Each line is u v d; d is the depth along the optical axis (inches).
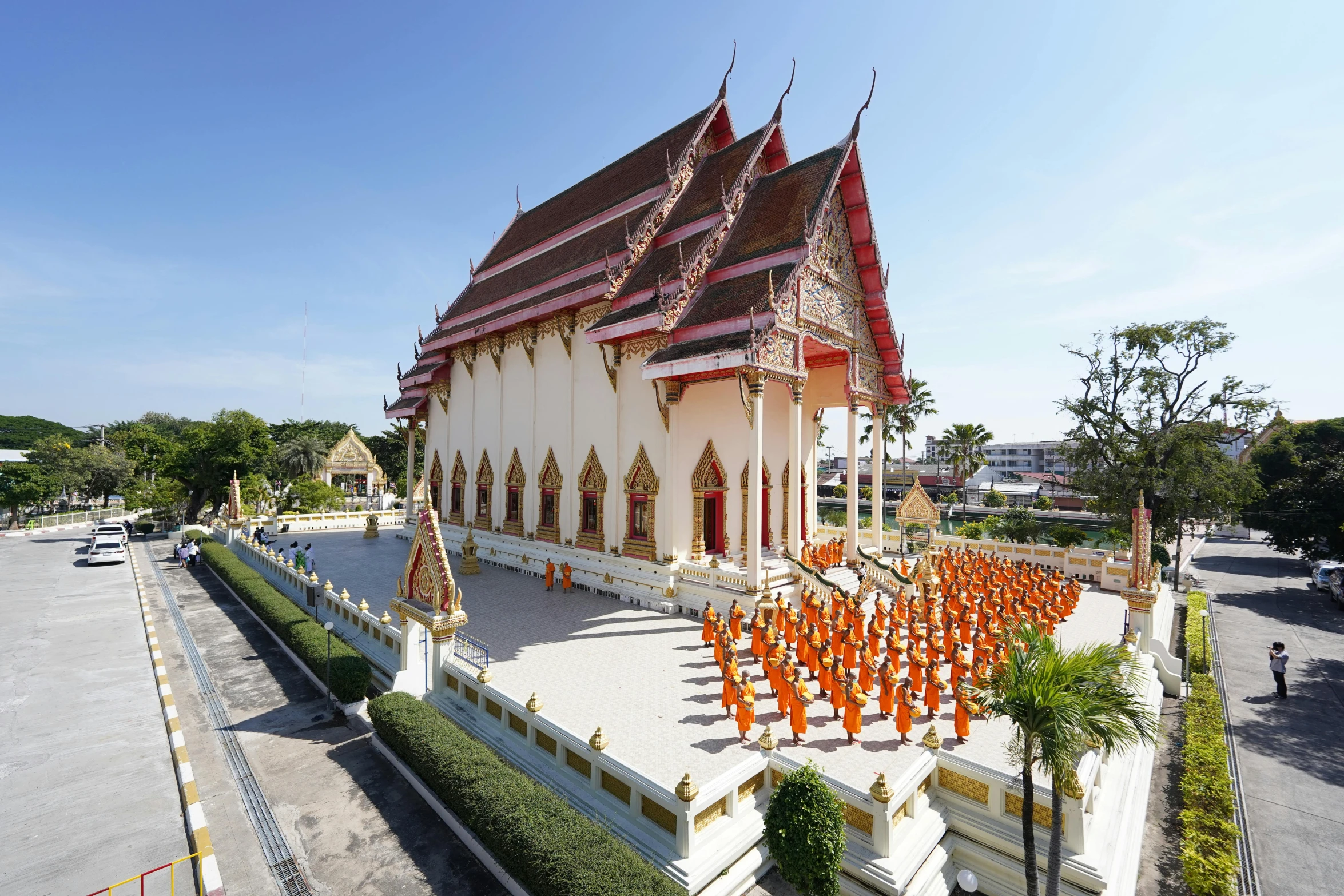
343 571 1018.7
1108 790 406.3
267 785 439.8
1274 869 383.2
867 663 488.4
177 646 757.3
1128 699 280.1
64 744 506.6
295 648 682.2
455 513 1248.8
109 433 3503.9
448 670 532.7
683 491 793.6
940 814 373.1
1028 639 299.4
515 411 1073.5
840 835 298.2
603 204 1059.9
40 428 3875.5
